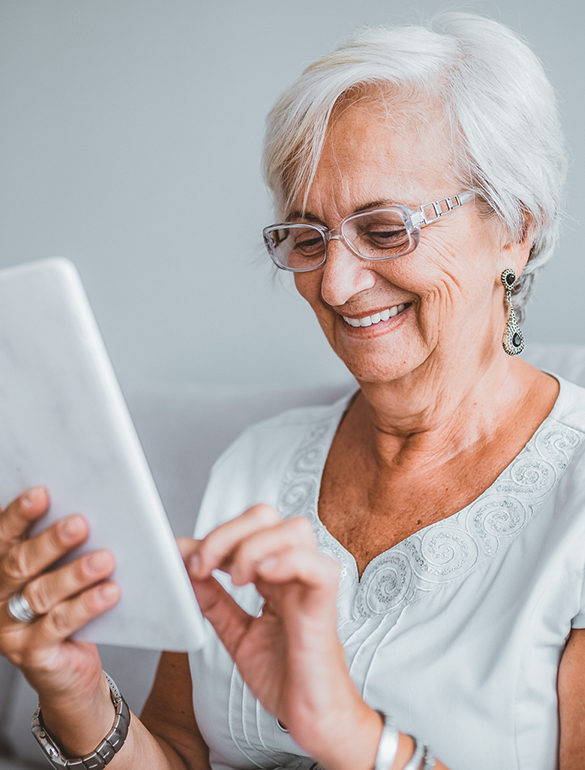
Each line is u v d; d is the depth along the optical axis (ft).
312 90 2.96
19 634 2.07
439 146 2.91
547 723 2.69
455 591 2.92
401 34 3.01
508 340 3.24
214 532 2.07
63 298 1.65
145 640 1.98
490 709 2.66
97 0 7.10
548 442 3.12
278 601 2.08
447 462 3.28
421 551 3.04
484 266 3.10
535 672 2.68
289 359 6.76
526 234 3.24
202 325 7.13
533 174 3.06
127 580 1.91
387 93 2.90
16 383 1.77
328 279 3.05
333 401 4.78
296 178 3.13
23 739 4.53
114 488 1.81
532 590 2.70
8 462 1.90
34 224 7.75
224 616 2.18
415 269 2.95
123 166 7.25
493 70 2.93
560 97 5.32
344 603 3.16
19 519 1.89
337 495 3.57
